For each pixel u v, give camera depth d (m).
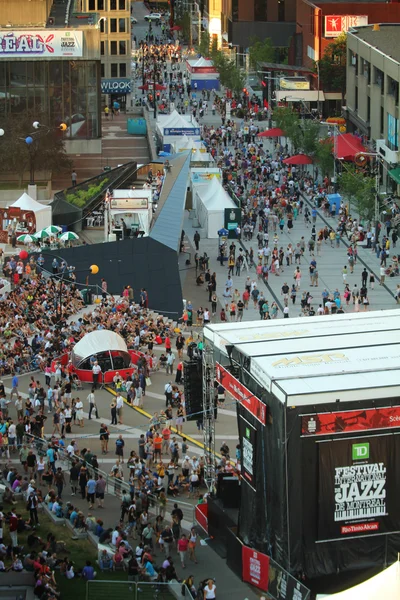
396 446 76.19
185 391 97.38
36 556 78.81
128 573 78.94
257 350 81.94
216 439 106.19
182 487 95.56
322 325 88.88
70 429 107.38
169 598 74.31
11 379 119.75
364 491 76.25
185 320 141.38
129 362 122.12
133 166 196.25
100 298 141.75
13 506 89.50
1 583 75.44
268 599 77.38
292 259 167.75
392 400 75.50
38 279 144.88
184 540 82.81
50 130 198.88
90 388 119.44
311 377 76.62
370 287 155.75
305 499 75.62
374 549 76.94
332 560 76.44
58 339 125.06
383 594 57.75
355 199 180.25
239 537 81.88
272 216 185.12
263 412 77.00
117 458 102.88
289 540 76.00
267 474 78.12
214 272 151.00
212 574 81.94
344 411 75.00
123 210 159.75
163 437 103.50
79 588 76.38
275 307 143.75
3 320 130.12
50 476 95.06
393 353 81.00
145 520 85.94
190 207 197.88
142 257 148.12
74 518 85.88
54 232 157.50
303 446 75.00
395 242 173.75
